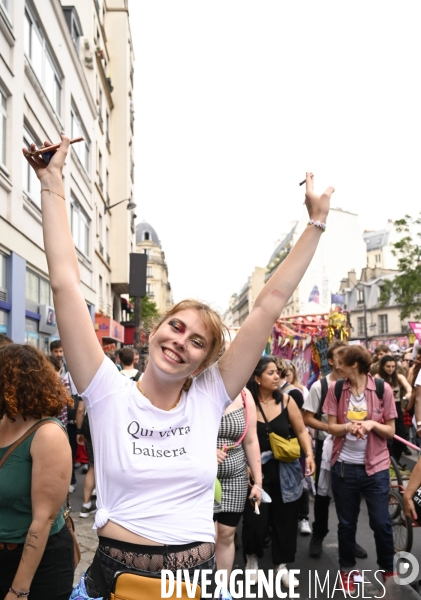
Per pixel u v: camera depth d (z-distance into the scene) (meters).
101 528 1.83
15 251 10.66
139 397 1.88
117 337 25.20
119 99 29.17
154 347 1.91
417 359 5.01
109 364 1.92
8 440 2.39
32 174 12.41
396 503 4.93
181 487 1.82
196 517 1.83
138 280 15.73
